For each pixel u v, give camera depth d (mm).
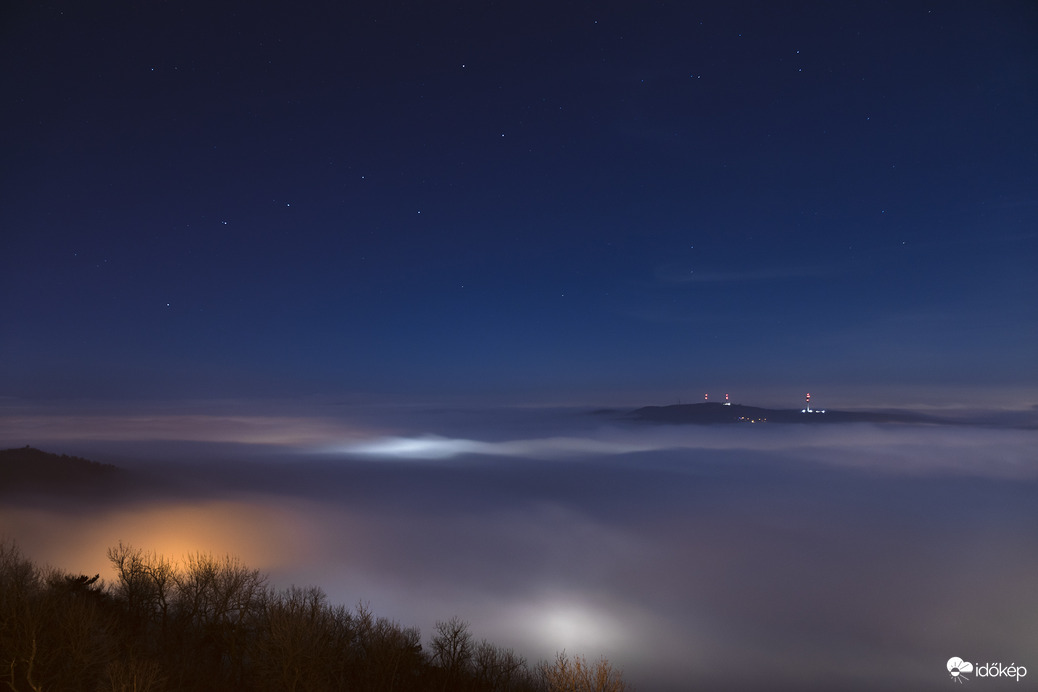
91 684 26109
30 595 30562
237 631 35312
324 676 31375
